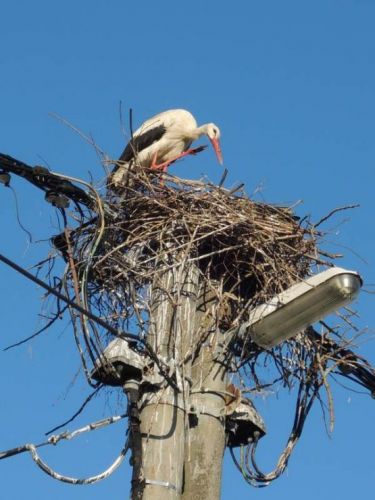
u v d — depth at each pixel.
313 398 8.94
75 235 8.38
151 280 8.09
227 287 8.88
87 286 8.20
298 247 9.46
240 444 8.18
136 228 8.77
